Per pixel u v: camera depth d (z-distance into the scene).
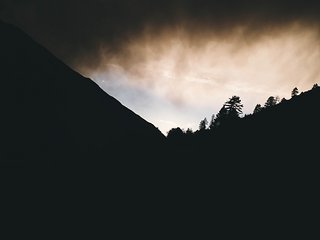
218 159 60.88
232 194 47.34
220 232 39.66
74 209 56.22
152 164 68.88
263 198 43.81
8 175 76.00
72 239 46.28
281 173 47.97
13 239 47.22
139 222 47.12
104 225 48.62
